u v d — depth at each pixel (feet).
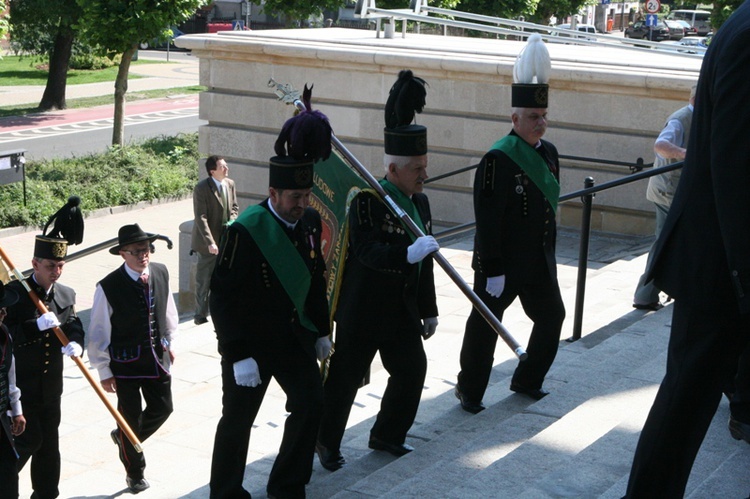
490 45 45.14
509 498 12.90
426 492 14.03
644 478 10.33
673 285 10.20
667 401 10.19
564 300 27.48
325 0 87.45
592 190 22.09
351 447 18.38
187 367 28.43
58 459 20.33
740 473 12.28
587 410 15.78
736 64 8.96
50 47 114.83
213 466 15.37
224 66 44.65
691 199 10.03
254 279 14.88
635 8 221.46
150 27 77.41
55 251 19.52
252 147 44.80
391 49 41.63
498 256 17.25
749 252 9.10
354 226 15.90
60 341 19.80
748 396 13.10
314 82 42.73
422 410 20.27
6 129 101.55
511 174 17.21
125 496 20.18
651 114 36.40
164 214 70.49
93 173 74.28
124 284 20.76
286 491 15.12
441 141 40.88
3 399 16.24
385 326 16.25
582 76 36.70
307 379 15.17
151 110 115.75
